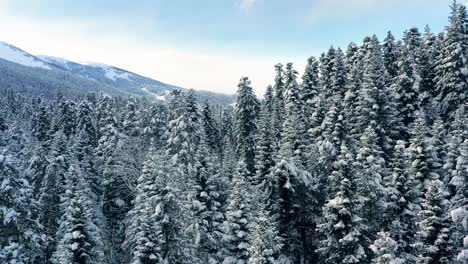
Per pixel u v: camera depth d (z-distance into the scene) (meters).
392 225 29.75
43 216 39.75
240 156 51.16
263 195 35.62
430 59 56.84
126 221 37.84
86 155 51.59
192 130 44.97
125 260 39.19
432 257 24.33
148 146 52.00
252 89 53.34
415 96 47.19
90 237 30.22
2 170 28.89
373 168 30.58
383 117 41.38
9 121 84.62
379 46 61.75
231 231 31.91
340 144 37.53
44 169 43.91
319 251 32.41
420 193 30.70
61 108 78.62
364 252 27.39
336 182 30.19
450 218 25.02
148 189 30.50
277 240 28.89
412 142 34.97
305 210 35.22
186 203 32.34
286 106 52.12
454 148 33.25
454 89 46.31
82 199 31.56
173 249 29.34
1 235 28.92
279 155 34.94
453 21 48.31
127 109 63.19
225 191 37.91
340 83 56.12
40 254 32.81
